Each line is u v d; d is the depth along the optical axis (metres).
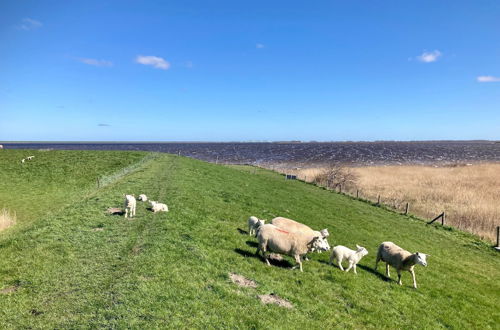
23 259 12.58
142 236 15.59
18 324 8.54
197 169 43.06
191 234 16.69
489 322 13.91
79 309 9.27
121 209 20.67
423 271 19.16
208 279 11.93
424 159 134.62
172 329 8.69
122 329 8.45
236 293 11.28
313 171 68.12
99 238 15.20
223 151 191.50
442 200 43.69
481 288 18.31
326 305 12.10
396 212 37.69
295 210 29.48
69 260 12.67
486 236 31.17
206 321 9.36
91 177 41.19
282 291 12.34
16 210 28.47
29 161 48.38
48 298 9.88
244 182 39.91
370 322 11.67
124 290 10.28
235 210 24.64
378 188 51.00
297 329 10.02
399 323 12.02
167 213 19.97
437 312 13.73
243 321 9.77
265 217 24.70
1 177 41.28
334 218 29.58
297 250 14.51
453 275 19.67
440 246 26.98
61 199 32.50
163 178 32.97
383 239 25.66
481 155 163.25
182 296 10.38
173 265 12.46
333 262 17.22
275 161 118.00
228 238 17.36
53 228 16.22
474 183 53.62
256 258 15.18
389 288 15.12
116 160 49.16
